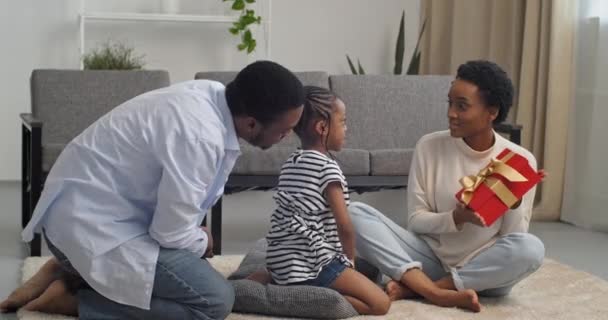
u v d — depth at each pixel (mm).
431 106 4324
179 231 2193
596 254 3719
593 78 4340
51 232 2240
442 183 2742
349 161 3703
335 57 5684
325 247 2529
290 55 5637
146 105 2217
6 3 5191
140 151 2180
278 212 2572
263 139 2240
